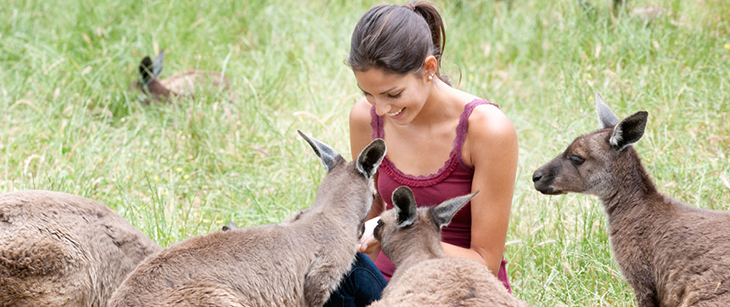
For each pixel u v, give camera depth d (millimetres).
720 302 3799
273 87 8109
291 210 5922
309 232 3822
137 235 4055
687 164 6031
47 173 5969
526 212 5734
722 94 7008
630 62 8008
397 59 3607
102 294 3891
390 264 4379
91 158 6527
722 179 5129
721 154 6055
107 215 4012
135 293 3400
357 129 4504
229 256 3586
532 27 9648
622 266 4441
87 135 7059
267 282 3619
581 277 4879
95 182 6070
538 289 4734
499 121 3980
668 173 5922
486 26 10117
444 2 10781
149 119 7551
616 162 4500
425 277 3430
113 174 6348
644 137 6570
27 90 7914
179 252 3562
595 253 5027
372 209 4613
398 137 4270
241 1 10141
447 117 4105
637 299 4387
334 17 10195
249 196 6051
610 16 9055
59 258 3725
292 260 3715
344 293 4023
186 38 9375
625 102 7172
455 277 3381
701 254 3961
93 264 3834
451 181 4152
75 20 9547
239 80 8219
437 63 4047
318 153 4191
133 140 7086
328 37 9445
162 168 6582
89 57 8688
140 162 6648
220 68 8680
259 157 6969
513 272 5051
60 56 8367
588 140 4602
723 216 4055
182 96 8047
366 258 4117
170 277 3455
